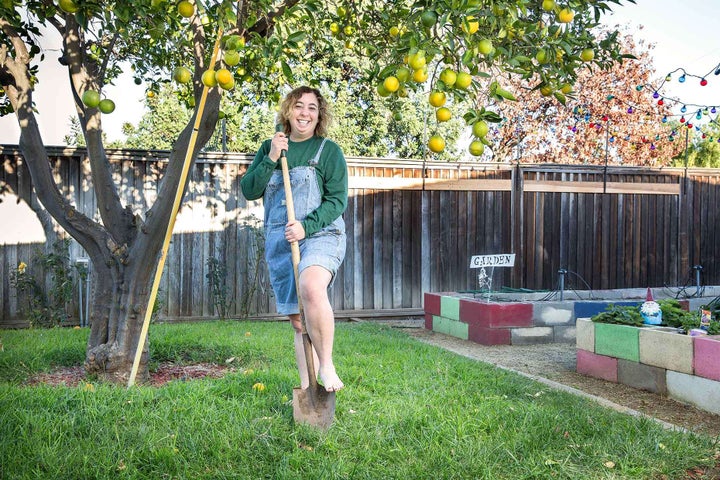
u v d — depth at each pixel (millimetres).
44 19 3941
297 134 3281
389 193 9672
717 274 11078
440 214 9898
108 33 5297
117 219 4730
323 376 3014
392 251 9695
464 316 7738
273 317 9078
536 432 3188
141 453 2645
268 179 3139
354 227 9531
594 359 5469
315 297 2902
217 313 8945
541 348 7098
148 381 4598
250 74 5004
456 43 2523
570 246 10375
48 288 8266
